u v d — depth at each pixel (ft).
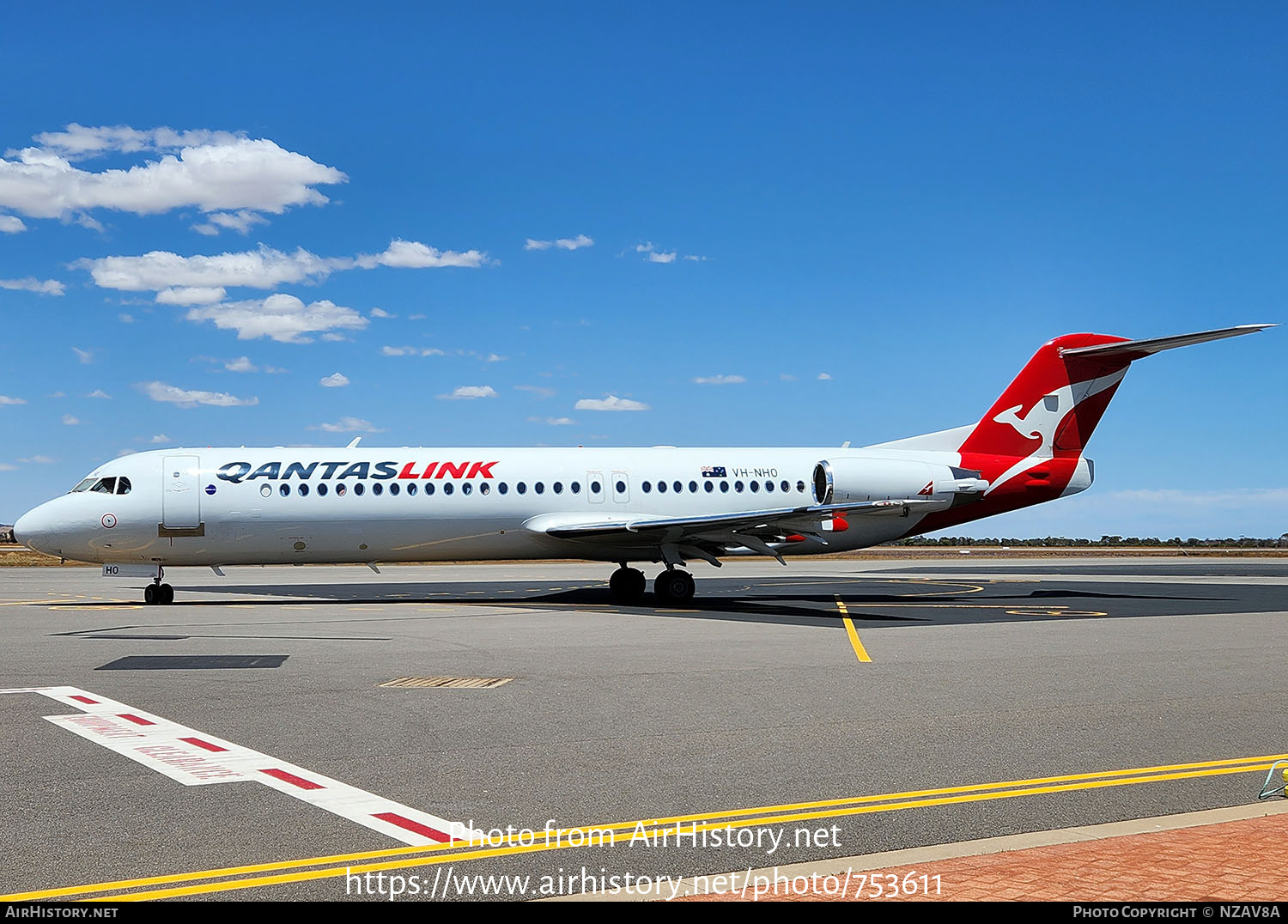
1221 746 34.71
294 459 101.76
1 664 52.85
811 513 94.22
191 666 52.49
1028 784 29.50
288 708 40.50
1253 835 24.11
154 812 26.13
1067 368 113.29
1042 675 50.72
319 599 106.32
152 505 97.60
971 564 211.41
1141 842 23.62
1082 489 113.50
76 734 35.45
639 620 80.94
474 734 35.91
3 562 234.58
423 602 102.58
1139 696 44.68
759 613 88.38
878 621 81.00
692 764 31.73
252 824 25.21
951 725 38.04
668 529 98.99
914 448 112.57
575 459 107.96
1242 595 113.60
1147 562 224.53
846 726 37.78
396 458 103.65
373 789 28.60
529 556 107.65
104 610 90.58
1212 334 102.78
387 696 43.60
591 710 40.52
